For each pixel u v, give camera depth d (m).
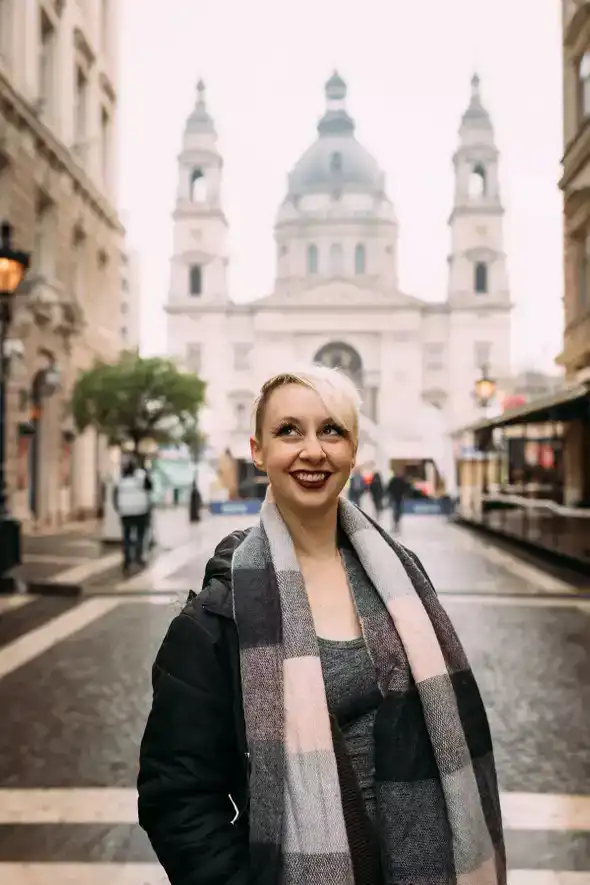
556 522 20.81
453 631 2.03
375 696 1.87
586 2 22.22
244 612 1.82
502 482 30.73
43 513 25.80
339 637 1.92
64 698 6.84
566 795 4.91
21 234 23.42
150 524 17.72
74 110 28.95
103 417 25.33
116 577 14.15
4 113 22.14
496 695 6.89
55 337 26.05
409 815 1.80
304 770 1.72
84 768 5.32
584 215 23.55
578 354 24.14
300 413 1.97
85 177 28.73
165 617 10.36
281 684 1.77
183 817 1.76
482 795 1.91
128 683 7.30
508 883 3.91
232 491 45.41
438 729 1.83
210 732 1.79
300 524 2.02
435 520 33.16
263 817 1.71
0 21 22.78
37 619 10.32
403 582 1.96
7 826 4.50
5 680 7.40
